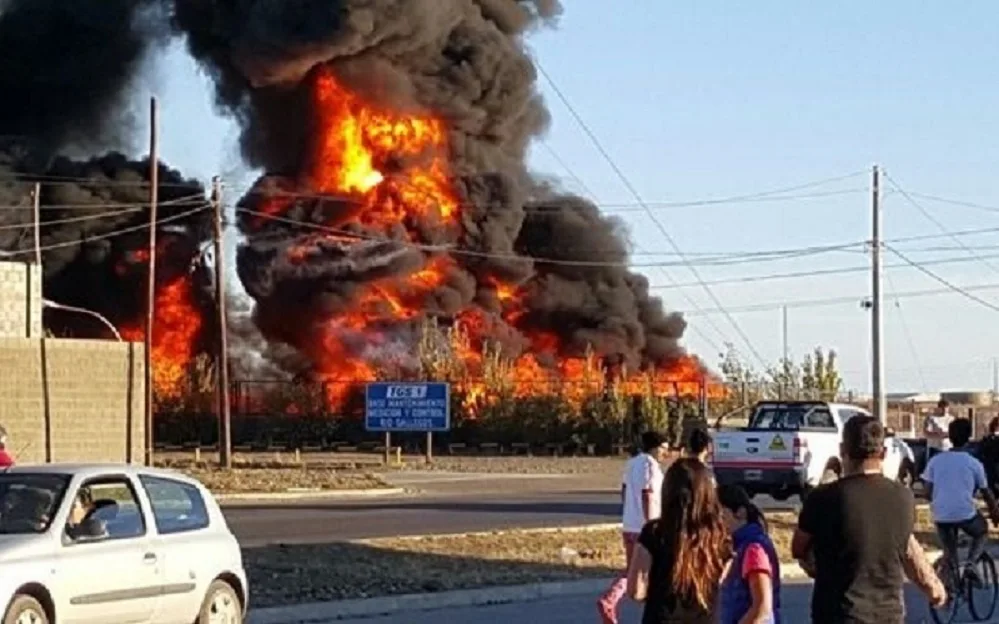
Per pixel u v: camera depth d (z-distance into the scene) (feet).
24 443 124.88
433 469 193.67
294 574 70.49
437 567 75.15
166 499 50.96
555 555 82.02
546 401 241.96
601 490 153.17
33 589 45.06
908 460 123.65
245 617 57.36
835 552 30.42
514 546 85.15
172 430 255.50
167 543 49.78
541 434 240.32
